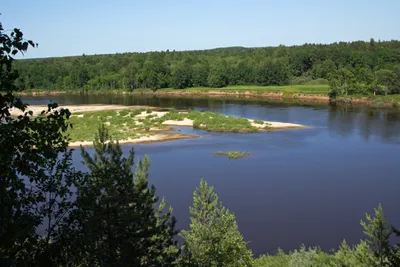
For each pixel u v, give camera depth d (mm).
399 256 16016
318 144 56812
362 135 62594
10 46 6445
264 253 25906
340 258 18688
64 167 8672
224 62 171000
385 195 35656
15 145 6938
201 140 60594
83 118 80438
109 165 13844
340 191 36844
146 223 13789
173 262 15828
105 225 11891
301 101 118000
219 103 117125
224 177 41375
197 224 19531
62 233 8656
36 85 165500
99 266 10977
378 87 107938
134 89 165750
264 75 152625
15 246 7184
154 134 65125
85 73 169250
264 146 55844
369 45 181125
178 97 142375
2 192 6816
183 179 40719
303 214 31750
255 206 33344
